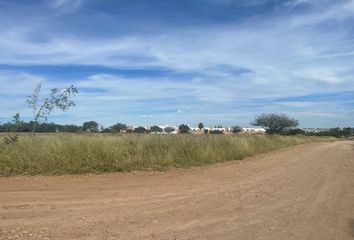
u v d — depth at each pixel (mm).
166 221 8414
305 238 7629
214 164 20672
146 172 16156
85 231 7480
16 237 7016
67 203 9805
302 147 46062
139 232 7555
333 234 7945
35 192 11094
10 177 13672
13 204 9516
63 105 21109
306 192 12477
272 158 26469
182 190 12203
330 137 118500
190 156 20172
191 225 8180
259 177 15984
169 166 17922
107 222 8156
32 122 21234
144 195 11172
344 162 23625
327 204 10703
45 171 14633
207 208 9797
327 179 15625
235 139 29234
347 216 9414
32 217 8359
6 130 21406
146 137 20594
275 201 10945
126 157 16969
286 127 97375
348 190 13016
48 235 7172
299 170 18781
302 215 9398
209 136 27750
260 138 40281
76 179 13680
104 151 16266
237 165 20797
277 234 7797
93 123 36656
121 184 12977
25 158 14891
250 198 11273
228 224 8367
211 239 7328
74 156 15625
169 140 21172
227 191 12328
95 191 11547
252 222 8609
